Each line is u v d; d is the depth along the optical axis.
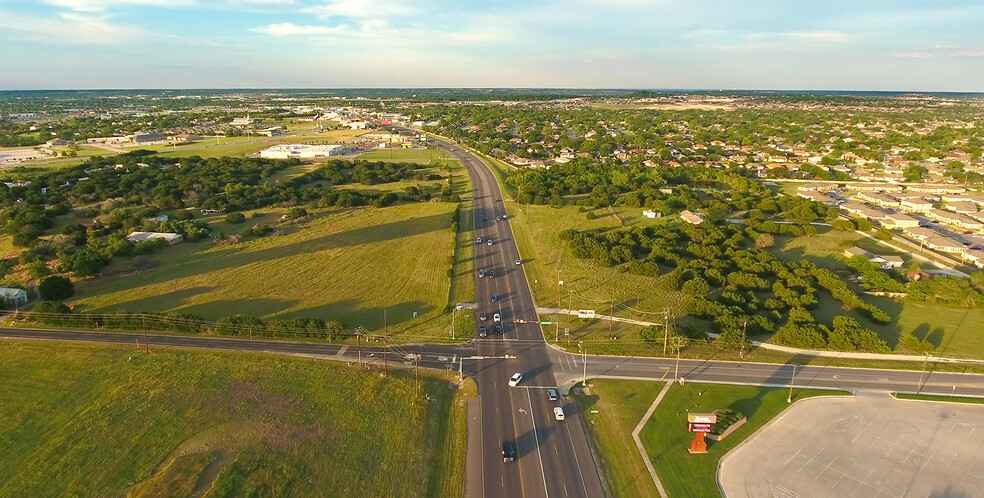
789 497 84.44
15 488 81.19
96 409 98.69
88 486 81.62
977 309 147.00
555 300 152.75
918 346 126.06
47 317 133.00
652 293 155.88
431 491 84.69
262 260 180.38
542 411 104.06
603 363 121.12
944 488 86.94
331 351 123.38
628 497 83.75
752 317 133.12
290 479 83.56
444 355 123.31
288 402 101.75
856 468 90.88
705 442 95.62
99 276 163.38
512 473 88.31
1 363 114.25
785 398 109.56
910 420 103.44
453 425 100.06
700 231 199.62
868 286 155.88
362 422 97.75
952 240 197.38
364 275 169.00
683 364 121.12
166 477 82.50
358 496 82.38
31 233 193.62
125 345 123.25
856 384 114.69
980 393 112.19
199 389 104.81
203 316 139.00
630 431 98.69
